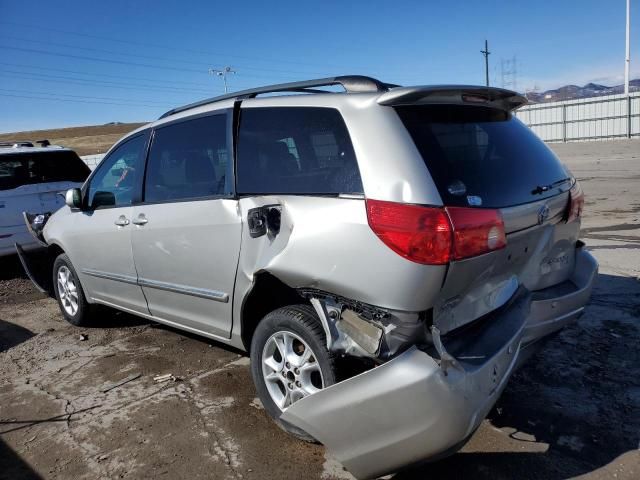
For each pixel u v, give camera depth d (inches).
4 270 328.2
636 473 105.5
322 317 108.7
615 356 153.6
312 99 118.8
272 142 124.0
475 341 102.9
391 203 97.0
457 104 114.4
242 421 131.9
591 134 1501.0
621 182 548.1
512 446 116.2
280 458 116.3
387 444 94.1
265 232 118.5
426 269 93.7
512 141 122.3
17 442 129.3
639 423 122.0
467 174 103.2
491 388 96.9
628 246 277.7
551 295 125.8
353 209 102.0
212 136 139.6
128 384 156.5
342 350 105.7
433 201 95.1
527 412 128.6
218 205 132.5
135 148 169.8
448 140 106.9
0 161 299.4
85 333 203.3
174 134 153.2
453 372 92.1
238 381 153.6
